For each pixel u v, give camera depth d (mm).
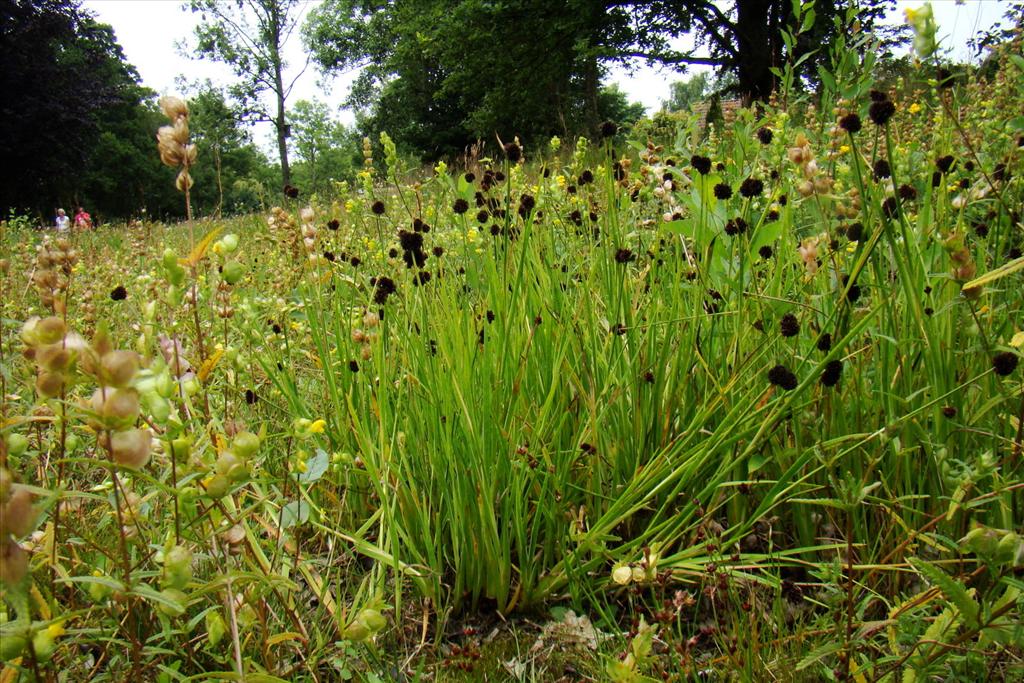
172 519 387
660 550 382
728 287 534
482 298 588
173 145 361
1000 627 281
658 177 700
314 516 512
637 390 495
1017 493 421
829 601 383
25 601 209
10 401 483
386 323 573
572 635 437
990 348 399
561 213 748
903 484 449
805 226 619
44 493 226
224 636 396
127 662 368
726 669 358
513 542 504
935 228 482
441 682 409
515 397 490
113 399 228
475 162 833
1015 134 644
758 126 699
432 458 483
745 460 472
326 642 403
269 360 660
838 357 423
